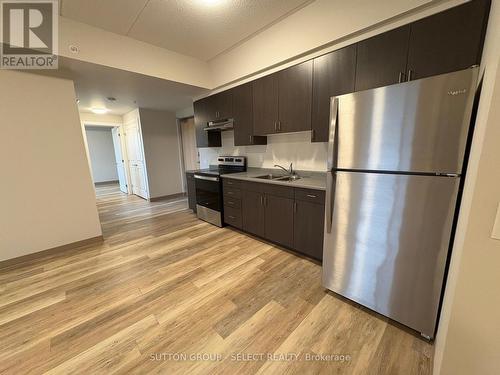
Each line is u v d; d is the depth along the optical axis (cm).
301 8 215
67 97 261
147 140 509
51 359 129
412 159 123
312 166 279
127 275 216
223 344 138
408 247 133
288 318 157
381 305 150
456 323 84
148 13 213
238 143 320
